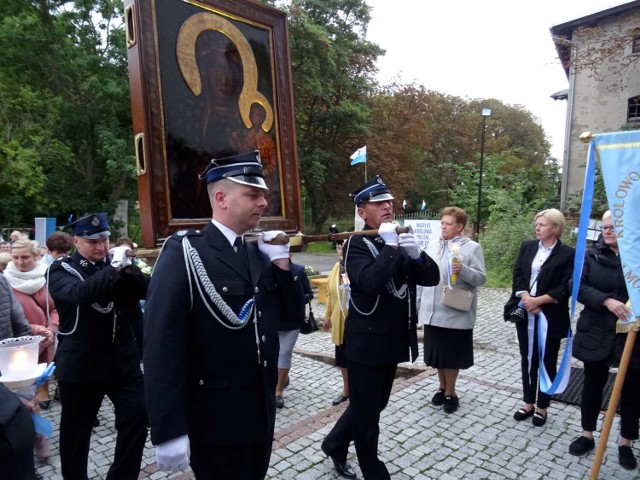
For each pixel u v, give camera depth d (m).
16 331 3.37
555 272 3.81
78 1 18.16
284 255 2.16
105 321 2.88
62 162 19.19
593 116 17.30
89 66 17.84
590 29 12.71
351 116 24.06
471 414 4.21
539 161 41.53
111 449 3.84
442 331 4.18
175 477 3.30
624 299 3.23
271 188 2.73
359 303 2.90
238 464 1.98
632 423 3.30
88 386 2.91
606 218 3.42
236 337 1.94
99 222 3.07
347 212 28.03
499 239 13.27
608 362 3.26
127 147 18.69
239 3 2.54
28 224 21.23
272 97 2.72
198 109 2.34
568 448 3.60
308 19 22.14
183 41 2.27
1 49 17.53
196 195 2.32
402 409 4.32
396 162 26.97
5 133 15.99
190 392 1.92
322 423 4.08
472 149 35.97
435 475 3.25
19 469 1.33
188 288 1.88
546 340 3.90
